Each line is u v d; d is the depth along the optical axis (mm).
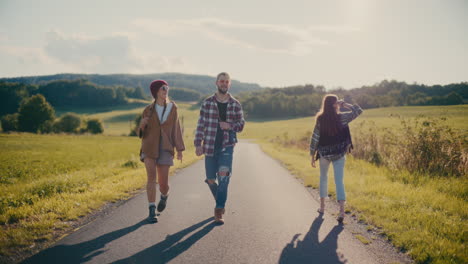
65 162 16906
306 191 6570
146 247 3287
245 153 19688
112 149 28500
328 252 3213
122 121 120188
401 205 4992
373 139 11695
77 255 3047
